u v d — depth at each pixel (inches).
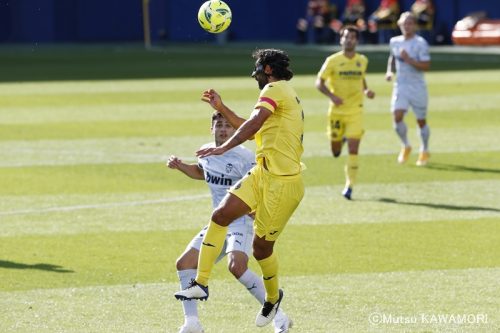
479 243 1632.6
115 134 2859.3
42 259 1540.4
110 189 2095.2
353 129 2046.0
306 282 1413.6
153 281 1421.0
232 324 1234.6
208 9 1275.8
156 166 2361.0
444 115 3208.7
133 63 5285.4
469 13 5930.1
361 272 1462.8
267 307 1185.4
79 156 2501.2
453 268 1481.3
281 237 1680.6
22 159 2463.1
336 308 1294.3
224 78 4377.5
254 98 3654.0
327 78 2090.3
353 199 1996.8
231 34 6830.7
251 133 1138.0
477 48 5772.6
